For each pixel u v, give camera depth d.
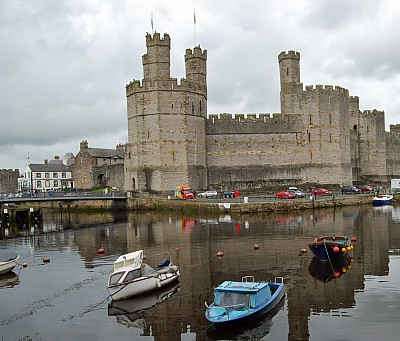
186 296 23.14
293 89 83.69
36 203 83.31
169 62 76.38
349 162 85.75
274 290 22.06
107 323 20.02
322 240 31.22
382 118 100.25
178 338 18.23
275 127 82.19
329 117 82.94
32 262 32.53
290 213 57.28
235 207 57.75
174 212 62.47
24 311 21.83
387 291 22.88
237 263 29.52
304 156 82.69
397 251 32.22
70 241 41.62
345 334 17.88
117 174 90.12
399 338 17.36
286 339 17.69
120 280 22.94
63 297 23.78
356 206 66.25
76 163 108.06
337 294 22.61
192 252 33.34
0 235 48.44
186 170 74.81
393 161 106.00
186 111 75.38
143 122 74.56
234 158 80.88
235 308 19.06
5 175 115.62
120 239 41.09
